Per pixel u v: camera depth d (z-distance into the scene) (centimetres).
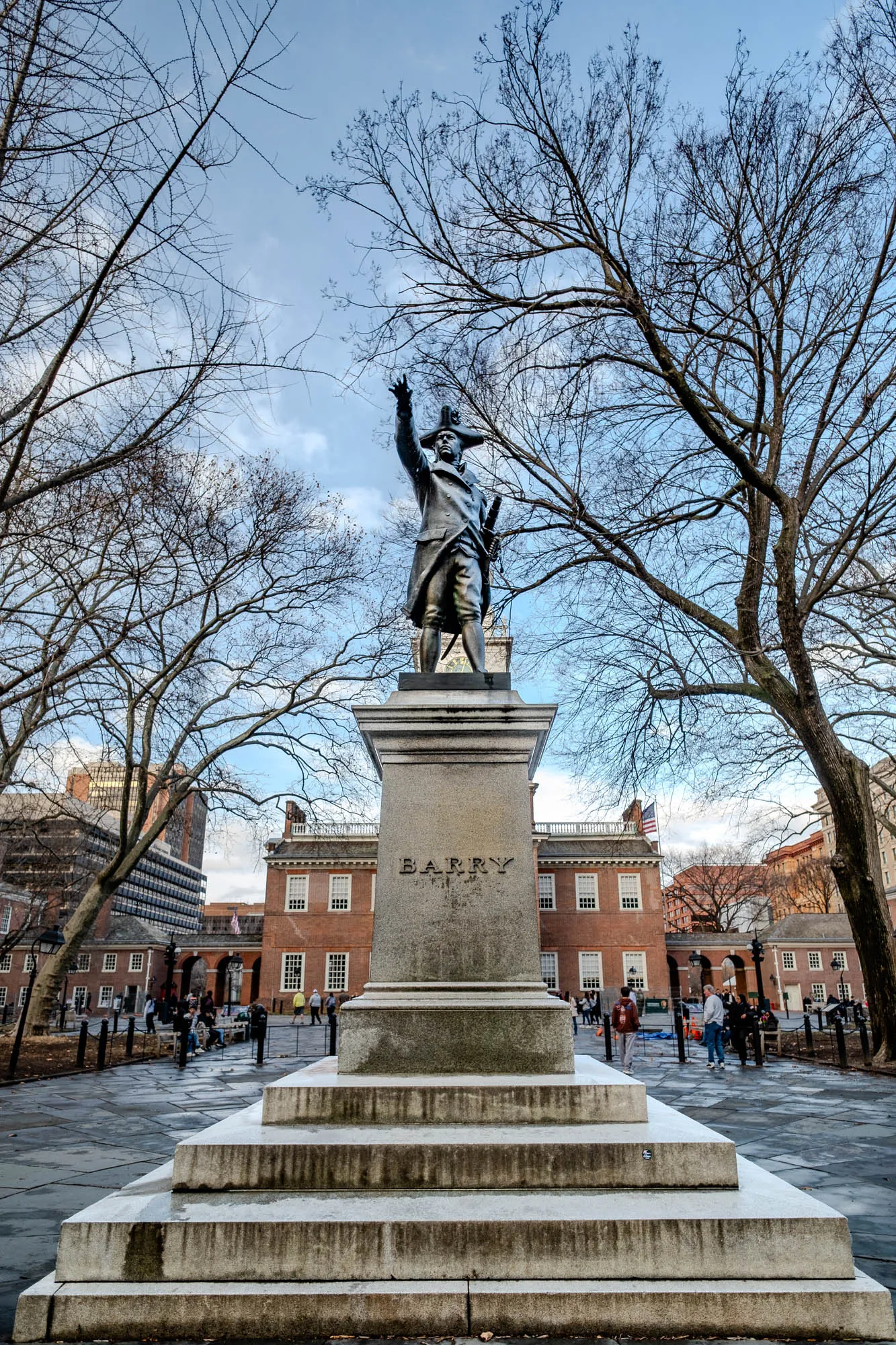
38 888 3462
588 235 1515
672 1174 396
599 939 5312
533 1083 454
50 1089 1444
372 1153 396
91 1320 332
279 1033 3381
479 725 583
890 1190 645
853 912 1800
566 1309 331
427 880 554
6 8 676
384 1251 349
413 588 695
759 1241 350
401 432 700
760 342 1508
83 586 1662
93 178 755
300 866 5462
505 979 532
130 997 6325
